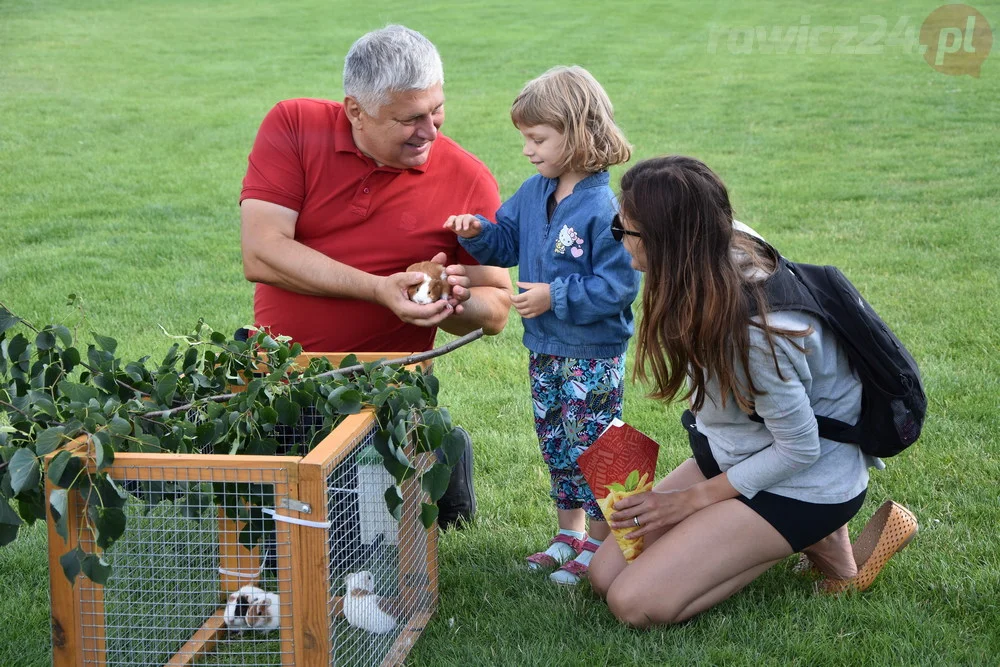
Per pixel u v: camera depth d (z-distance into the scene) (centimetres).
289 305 326
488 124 1259
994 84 1447
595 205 313
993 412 412
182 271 675
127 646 242
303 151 319
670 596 273
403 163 317
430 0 2827
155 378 277
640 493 280
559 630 278
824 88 1485
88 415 224
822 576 303
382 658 261
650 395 267
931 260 663
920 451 378
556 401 326
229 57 1895
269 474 214
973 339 508
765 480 269
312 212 324
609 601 280
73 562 212
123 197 906
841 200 859
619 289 307
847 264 659
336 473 248
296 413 253
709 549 273
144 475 218
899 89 1449
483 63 1819
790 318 253
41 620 281
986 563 298
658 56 1867
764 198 870
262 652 248
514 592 302
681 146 1112
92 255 714
